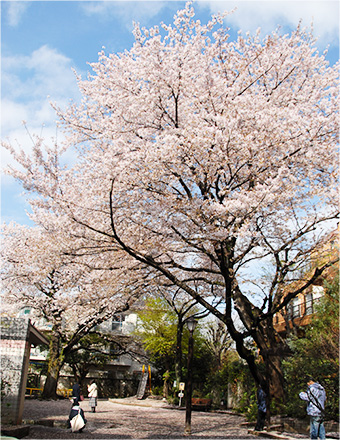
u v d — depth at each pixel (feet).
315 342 45.27
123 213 39.19
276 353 44.91
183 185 37.52
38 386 104.22
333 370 41.09
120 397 115.55
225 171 38.99
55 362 73.61
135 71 39.37
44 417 46.44
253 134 34.91
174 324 95.76
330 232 42.24
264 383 38.91
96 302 51.47
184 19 36.35
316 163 37.45
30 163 39.91
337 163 37.96
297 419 39.86
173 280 38.60
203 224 34.68
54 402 70.13
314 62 42.75
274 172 36.86
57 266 43.01
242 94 40.88
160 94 36.81
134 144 37.65
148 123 39.47
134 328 122.11
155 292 68.85
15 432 28.71
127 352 106.63
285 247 41.86
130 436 35.35
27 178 38.09
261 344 42.57
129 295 52.24
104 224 39.58
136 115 37.68
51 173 42.78
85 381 116.98
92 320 66.39
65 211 38.32
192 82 37.14
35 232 66.18
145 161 33.35
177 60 35.58
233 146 34.06
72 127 43.60
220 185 39.99
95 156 41.14
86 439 31.27
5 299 72.54
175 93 36.94
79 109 43.42
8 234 68.13
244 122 35.86
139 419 51.88
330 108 37.65
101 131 42.88
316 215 39.68
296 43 42.80
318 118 34.35
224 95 39.88
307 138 35.45
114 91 40.01
